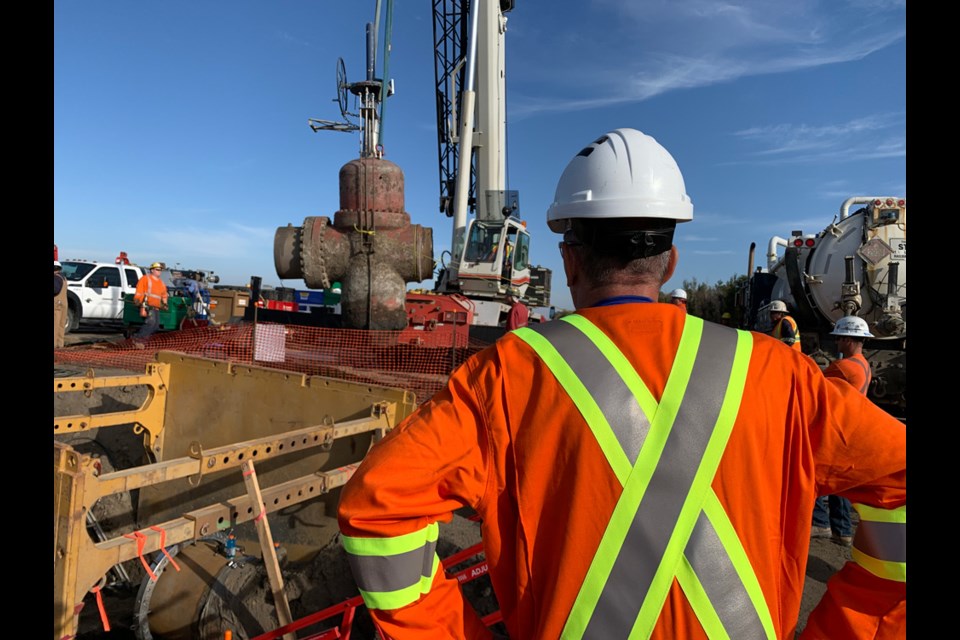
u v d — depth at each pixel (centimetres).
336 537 350
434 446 101
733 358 105
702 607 94
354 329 844
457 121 1288
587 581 95
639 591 94
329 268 848
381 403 368
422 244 851
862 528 107
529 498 100
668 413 99
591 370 102
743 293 1197
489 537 105
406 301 992
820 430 102
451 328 925
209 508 251
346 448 384
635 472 97
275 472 419
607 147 119
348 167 854
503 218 1184
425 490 100
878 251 715
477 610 312
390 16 1016
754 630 95
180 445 473
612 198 112
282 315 1077
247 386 439
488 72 1225
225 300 1428
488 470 103
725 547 96
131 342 975
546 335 108
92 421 435
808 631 110
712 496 97
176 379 480
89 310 1466
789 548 102
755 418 100
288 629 253
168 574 302
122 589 432
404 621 99
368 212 838
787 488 102
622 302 114
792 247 801
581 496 97
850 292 716
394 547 99
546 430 100
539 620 98
